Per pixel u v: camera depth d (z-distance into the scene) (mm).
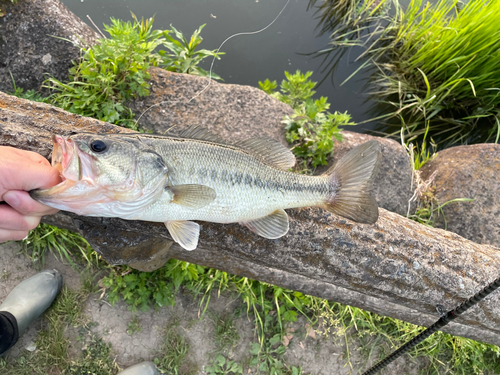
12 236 343
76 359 613
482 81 908
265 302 684
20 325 576
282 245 445
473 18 897
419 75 1000
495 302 472
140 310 653
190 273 635
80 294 641
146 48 696
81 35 747
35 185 322
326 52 1061
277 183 416
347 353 697
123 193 365
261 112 763
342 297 596
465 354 707
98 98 673
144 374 596
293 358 684
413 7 1072
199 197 388
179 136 416
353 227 462
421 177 852
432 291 467
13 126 414
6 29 699
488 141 983
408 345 497
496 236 760
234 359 665
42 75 705
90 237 427
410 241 476
